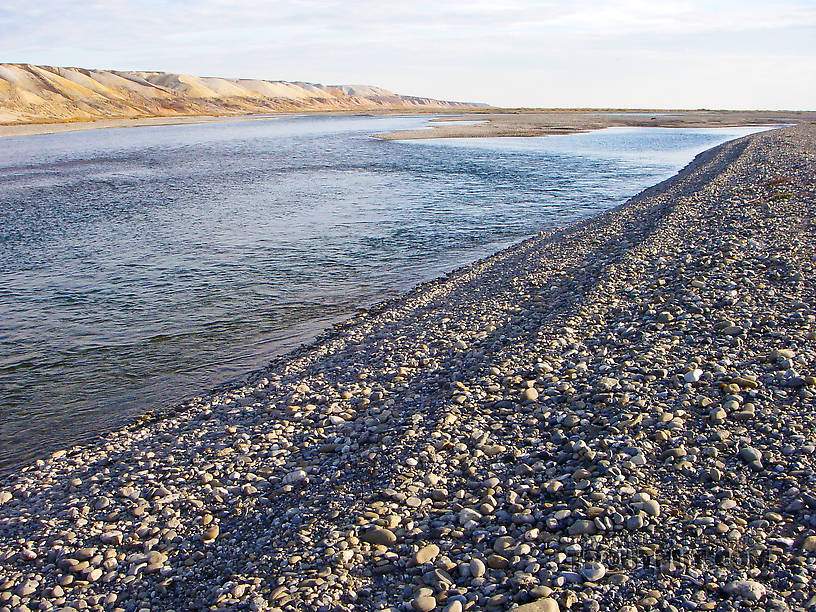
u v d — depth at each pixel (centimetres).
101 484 977
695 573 580
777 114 17788
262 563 702
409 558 664
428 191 4188
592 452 804
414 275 2272
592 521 668
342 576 648
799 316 1171
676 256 1762
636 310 1356
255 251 2639
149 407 1310
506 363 1151
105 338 1711
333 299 2017
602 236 2388
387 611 591
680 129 10925
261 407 1211
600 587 580
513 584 599
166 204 3781
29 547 820
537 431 895
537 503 727
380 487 814
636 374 1015
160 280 2234
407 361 1350
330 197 3997
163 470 999
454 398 1037
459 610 577
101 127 13412
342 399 1193
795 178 2938
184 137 10125
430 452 873
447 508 746
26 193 4216
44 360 1573
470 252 2594
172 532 820
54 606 703
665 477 737
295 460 982
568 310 1425
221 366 1512
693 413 870
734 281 1423
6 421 1273
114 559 779
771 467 728
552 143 8038
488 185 4422
